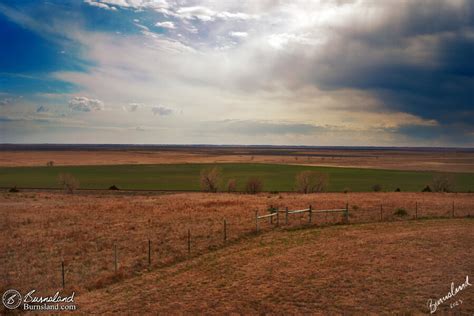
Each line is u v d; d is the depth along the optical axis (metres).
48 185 96.69
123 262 22.58
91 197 64.38
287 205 43.06
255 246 26.41
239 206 42.75
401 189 88.56
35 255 23.88
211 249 25.75
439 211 39.12
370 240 27.23
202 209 40.91
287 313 15.63
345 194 59.69
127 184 102.62
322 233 30.00
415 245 25.44
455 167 164.62
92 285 19.19
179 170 146.50
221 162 198.25
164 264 22.61
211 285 19.05
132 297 17.73
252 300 17.03
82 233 29.62
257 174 129.50
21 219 35.81
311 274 20.17
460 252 23.55
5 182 102.62
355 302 16.48
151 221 34.34
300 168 157.38
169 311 16.12
